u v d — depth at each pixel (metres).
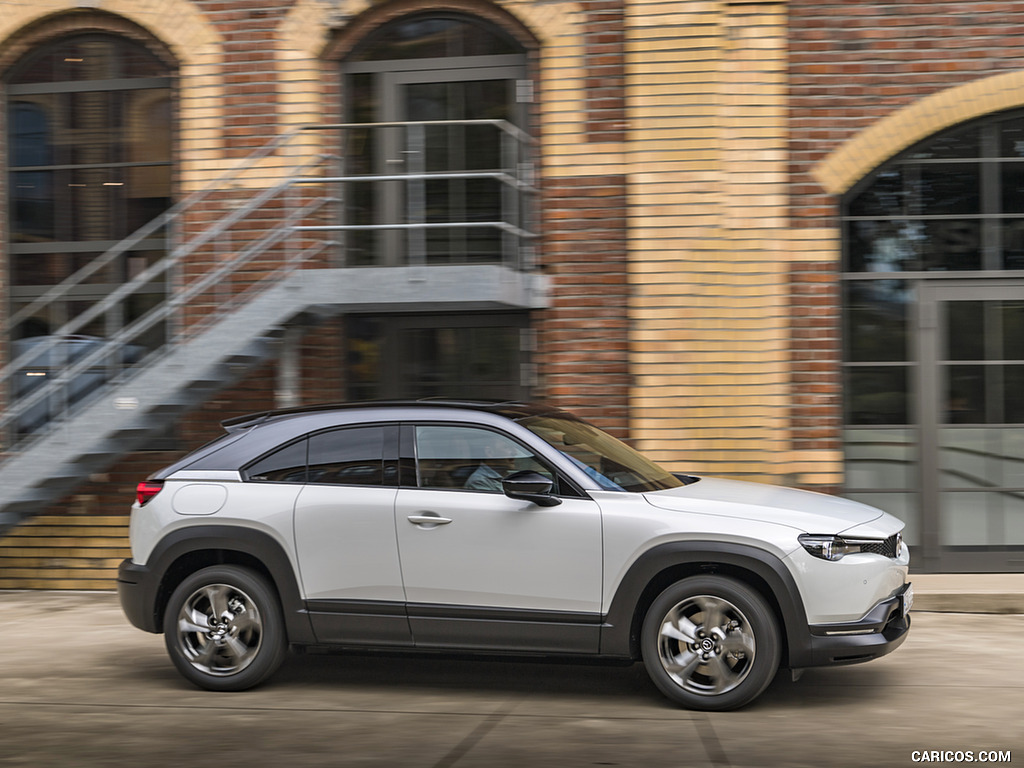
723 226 9.38
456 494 6.11
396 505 6.12
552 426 6.54
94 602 9.54
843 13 9.35
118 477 10.12
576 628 5.90
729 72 9.37
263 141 10.04
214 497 6.38
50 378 10.30
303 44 9.98
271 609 6.27
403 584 6.09
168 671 6.95
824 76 9.37
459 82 10.02
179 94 10.19
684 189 9.38
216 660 6.37
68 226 10.45
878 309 9.62
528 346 9.83
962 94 9.29
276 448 6.45
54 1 10.25
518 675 6.79
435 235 9.97
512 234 9.69
